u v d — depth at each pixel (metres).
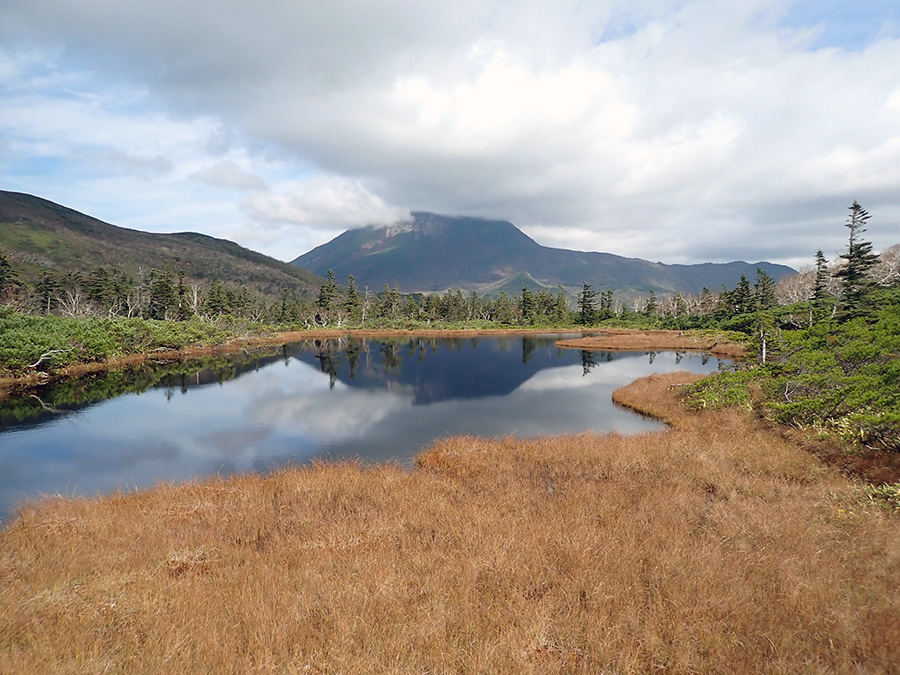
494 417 25.06
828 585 6.75
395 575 7.46
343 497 12.01
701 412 22.27
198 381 35.97
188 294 83.50
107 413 25.62
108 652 5.54
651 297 112.69
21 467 17.22
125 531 9.76
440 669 5.27
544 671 5.16
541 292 123.19
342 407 27.67
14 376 32.19
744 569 7.35
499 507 10.83
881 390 13.87
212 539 9.34
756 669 5.18
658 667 5.35
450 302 118.81
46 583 7.38
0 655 5.27
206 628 5.98
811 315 35.31
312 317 102.62
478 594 6.88
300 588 7.13
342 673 5.14
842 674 4.99
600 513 10.16
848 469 12.45
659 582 6.99
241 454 18.89
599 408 27.03
